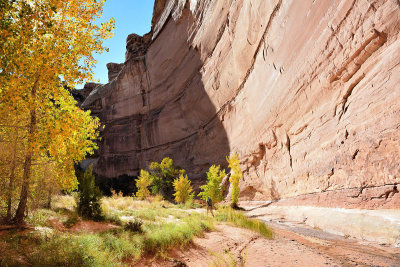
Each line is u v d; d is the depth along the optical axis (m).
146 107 54.34
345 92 10.95
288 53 16.47
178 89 44.78
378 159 8.38
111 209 11.23
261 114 20.86
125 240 5.63
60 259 3.94
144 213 10.78
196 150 38.22
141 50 58.75
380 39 9.18
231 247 6.35
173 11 46.16
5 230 5.54
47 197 8.41
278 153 17.72
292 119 15.73
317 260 5.10
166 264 4.86
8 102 5.42
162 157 47.31
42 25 5.82
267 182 19.23
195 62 39.12
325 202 10.93
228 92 29.83
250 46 23.34
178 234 6.53
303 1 14.61
